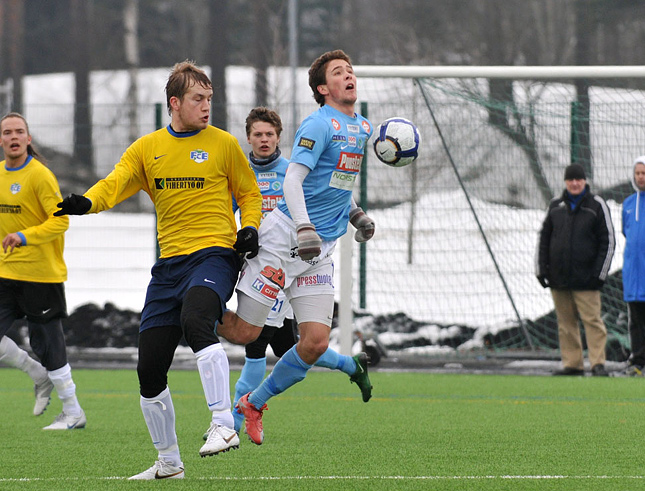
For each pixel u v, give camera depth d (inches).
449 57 4505.4
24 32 5807.1
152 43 5620.1
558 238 1487.5
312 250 735.1
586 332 1504.7
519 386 1378.0
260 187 981.2
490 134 1781.5
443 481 714.8
